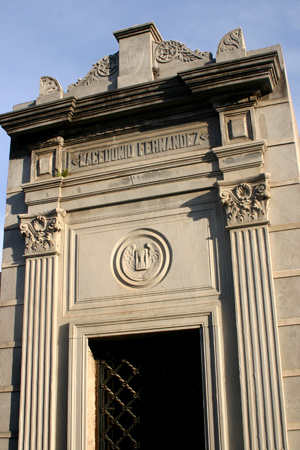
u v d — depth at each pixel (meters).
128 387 7.69
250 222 7.32
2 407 7.92
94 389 7.75
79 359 7.61
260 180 7.45
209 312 7.18
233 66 7.72
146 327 7.42
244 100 7.92
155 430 7.40
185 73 7.93
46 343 7.88
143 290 7.69
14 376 8.02
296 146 7.91
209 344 7.07
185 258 7.62
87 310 7.88
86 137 8.80
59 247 8.36
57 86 9.15
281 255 7.17
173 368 7.57
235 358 6.95
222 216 7.64
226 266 7.39
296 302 6.91
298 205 7.30
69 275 8.19
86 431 7.31
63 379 7.68
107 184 8.34
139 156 8.39
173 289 7.53
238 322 6.98
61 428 7.46
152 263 7.79
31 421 7.55
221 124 7.94
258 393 6.63
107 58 9.10
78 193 8.47
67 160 8.86
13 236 8.80
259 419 6.54
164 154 8.24
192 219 7.79
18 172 9.15
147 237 7.96
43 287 8.18
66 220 8.52
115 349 7.91
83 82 9.11
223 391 6.83
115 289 7.84
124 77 8.70
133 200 8.16
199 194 7.87
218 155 7.75
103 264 8.05
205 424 6.76
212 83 7.88
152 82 8.22
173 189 7.95
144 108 8.39
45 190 8.68
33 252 8.39
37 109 8.73
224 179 7.65
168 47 8.73
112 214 8.26
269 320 6.88
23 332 8.05
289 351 6.76
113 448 7.50
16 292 8.44
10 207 8.99
